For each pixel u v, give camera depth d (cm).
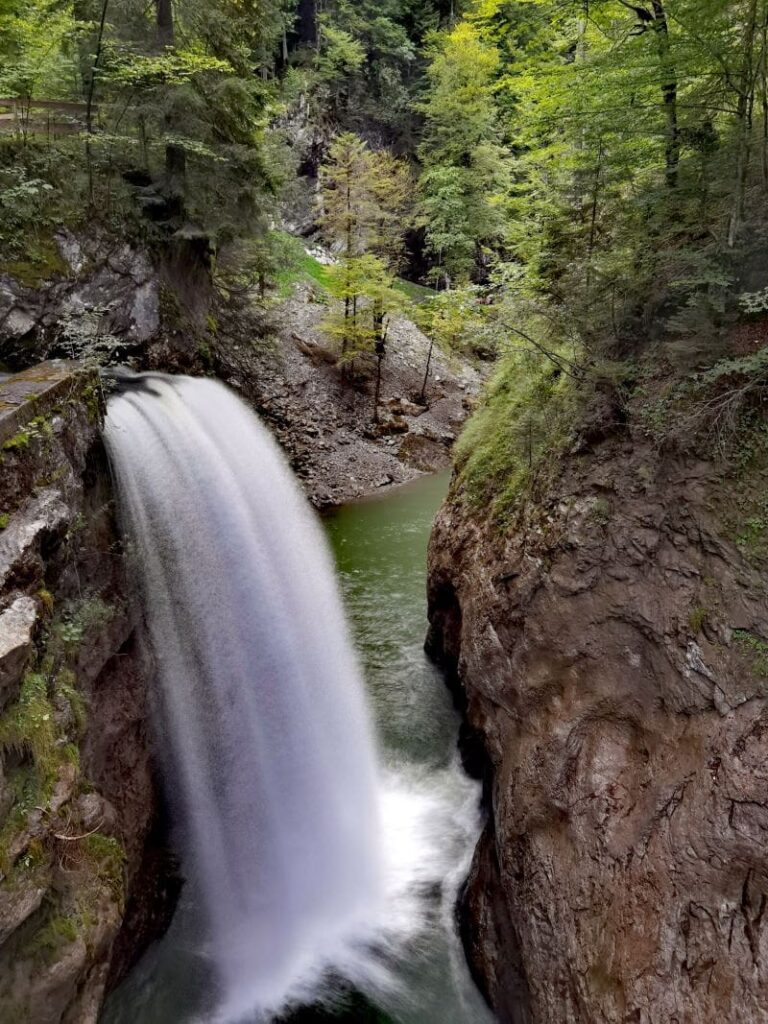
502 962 698
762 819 473
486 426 1151
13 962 407
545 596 721
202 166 1571
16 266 1158
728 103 690
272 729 929
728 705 523
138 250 1395
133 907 673
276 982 745
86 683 605
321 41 3775
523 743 735
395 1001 724
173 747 787
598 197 815
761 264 616
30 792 436
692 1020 477
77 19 1396
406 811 995
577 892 593
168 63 1275
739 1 598
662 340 691
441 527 1259
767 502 554
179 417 976
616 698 627
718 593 559
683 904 508
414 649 1388
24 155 1234
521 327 898
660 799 550
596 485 694
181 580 832
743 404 591
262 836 860
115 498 748
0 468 516
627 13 857
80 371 725
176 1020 685
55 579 576
